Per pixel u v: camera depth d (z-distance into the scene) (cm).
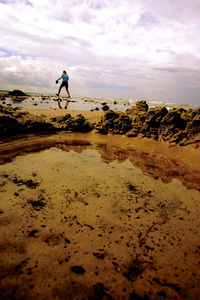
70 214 169
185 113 455
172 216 175
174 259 129
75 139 442
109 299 101
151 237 148
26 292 101
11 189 201
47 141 405
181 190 223
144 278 114
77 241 139
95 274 115
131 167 287
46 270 115
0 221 153
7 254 124
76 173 252
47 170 254
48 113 592
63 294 102
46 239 139
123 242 142
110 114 522
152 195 210
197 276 117
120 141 450
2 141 375
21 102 1016
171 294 106
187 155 358
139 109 556
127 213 176
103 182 232
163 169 285
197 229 159
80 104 1213
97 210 177
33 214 165
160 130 470
